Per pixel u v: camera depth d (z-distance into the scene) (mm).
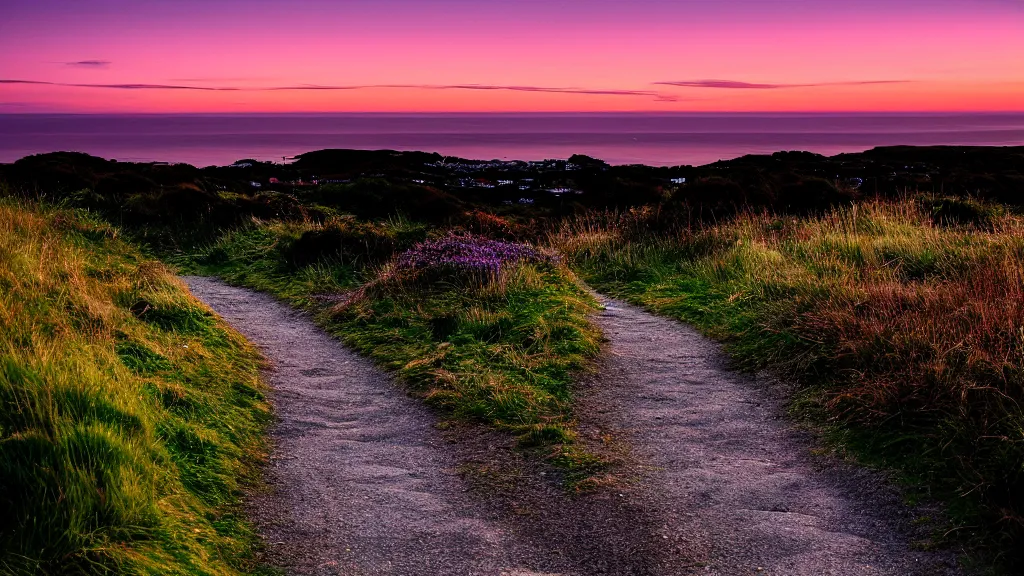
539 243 16891
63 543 3730
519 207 27469
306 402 7043
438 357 7965
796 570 4117
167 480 4680
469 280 10867
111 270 10594
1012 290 7719
